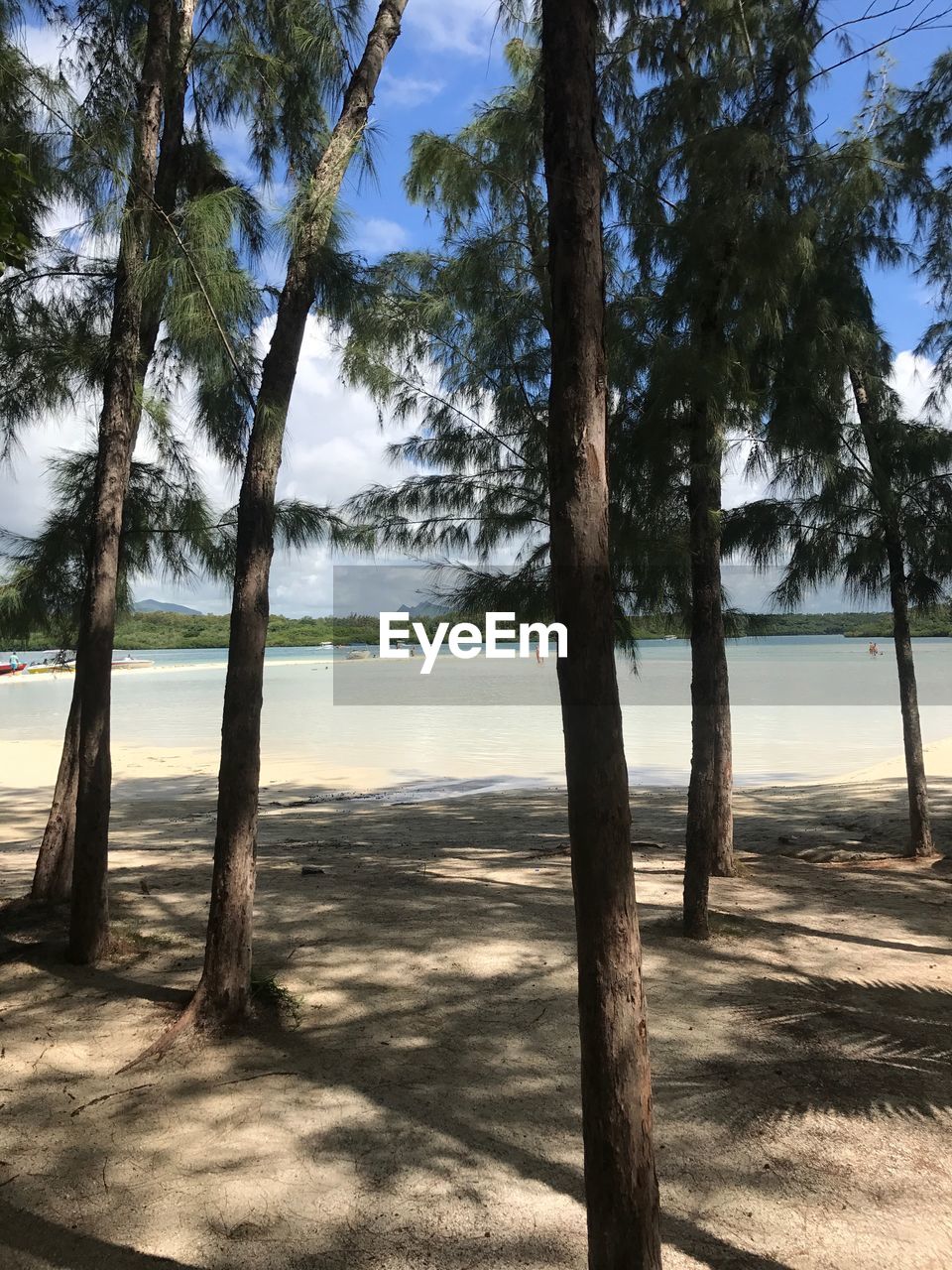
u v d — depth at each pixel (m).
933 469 7.74
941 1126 3.26
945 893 6.83
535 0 3.72
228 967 4.19
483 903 6.43
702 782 5.59
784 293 5.21
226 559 6.74
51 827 6.22
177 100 6.45
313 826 10.23
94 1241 2.62
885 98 8.27
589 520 2.11
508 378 6.46
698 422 5.22
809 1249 2.57
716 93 6.05
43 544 6.36
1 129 4.78
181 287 4.64
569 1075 3.69
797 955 5.23
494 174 6.38
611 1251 2.06
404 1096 3.50
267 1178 2.94
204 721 24.39
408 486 6.42
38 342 6.14
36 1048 3.97
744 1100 3.45
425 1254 2.55
